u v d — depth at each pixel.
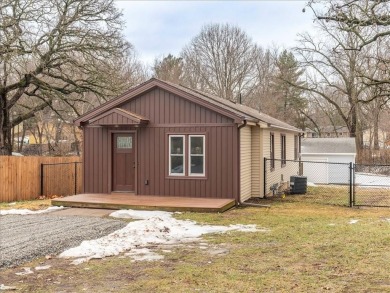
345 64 31.16
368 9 11.67
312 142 27.70
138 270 6.23
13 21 19.14
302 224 10.18
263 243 8.02
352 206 14.08
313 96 43.97
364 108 40.06
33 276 6.00
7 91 22.00
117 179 14.93
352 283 5.16
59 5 20.52
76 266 6.52
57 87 23.62
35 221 10.65
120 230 9.27
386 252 6.64
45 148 42.19
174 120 14.29
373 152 36.22
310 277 5.53
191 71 45.12
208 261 6.68
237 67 43.91
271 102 44.12
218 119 13.88
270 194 17.02
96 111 14.80
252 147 15.80
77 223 10.31
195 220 10.90
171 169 14.38
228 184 13.80
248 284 5.34
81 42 21.22
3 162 15.73
